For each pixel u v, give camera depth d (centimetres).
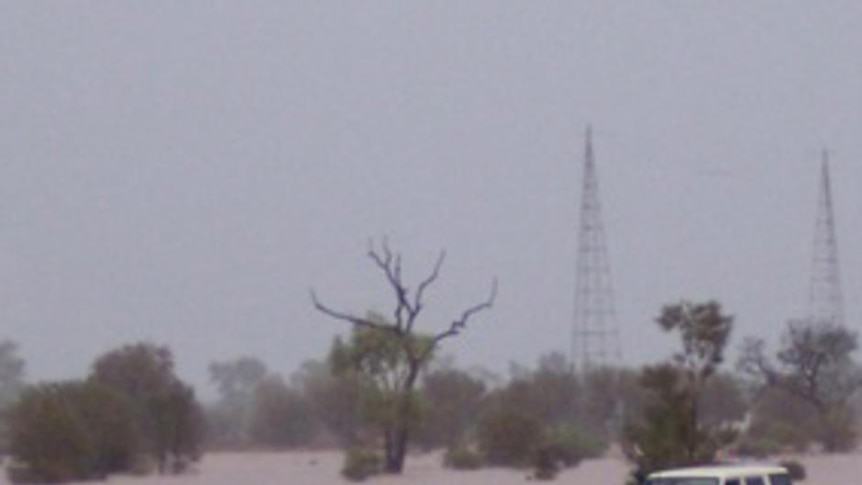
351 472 13225
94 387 14138
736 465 6812
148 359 16350
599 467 14388
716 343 9394
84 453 13475
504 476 13312
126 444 13962
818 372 18812
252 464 16100
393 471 13888
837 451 17012
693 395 9312
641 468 9175
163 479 13388
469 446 16500
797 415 19000
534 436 14638
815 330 18725
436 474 13700
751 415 19112
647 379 9338
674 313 9412
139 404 14712
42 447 13312
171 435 14575
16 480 13388
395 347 14038
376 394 13938
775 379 18888
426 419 14212
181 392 14925
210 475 13925
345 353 14100
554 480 12538
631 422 11031
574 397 19950
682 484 6062
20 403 13638
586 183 18912
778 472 6250
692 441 9169
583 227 19138
